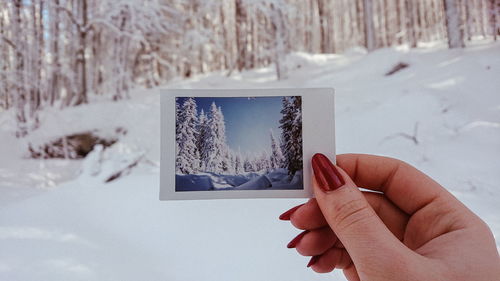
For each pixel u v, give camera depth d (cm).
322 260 21
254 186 18
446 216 18
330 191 17
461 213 17
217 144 18
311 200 20
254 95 19
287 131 18
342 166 21
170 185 18
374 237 16
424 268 15
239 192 18
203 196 18
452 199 18
